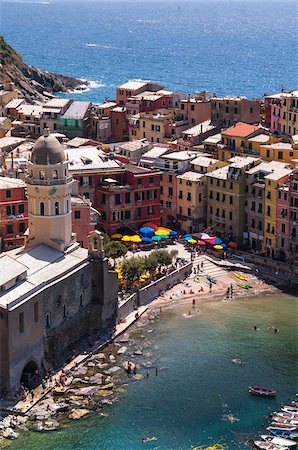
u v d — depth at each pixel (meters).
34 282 133.12
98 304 149.75
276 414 124.19
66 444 116.62
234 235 195.50
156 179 198.25
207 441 118.00
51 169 145.12
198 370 138.00
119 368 137.88
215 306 164.50
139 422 122.38
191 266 180.75
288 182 182.62
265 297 169.50
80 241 173.00
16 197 170.62
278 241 185.62
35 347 131.50
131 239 188.62
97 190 193.75
